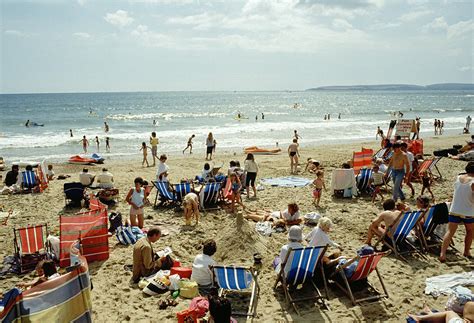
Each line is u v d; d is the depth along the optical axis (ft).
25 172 47.57
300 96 631.97
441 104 356.59
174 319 18.60
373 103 385.70
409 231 25.20
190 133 122.21
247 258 24.76
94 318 18.84
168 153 84.64
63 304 14.02
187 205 31.99
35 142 103.65
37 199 43.37
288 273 19.85
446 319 16.42
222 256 25.05
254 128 138.21
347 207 36.76
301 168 60.59
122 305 19.97
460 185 23.72
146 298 20.62
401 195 36.45
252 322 18.34
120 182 51.75
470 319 16.15
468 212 23.54
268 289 21.25
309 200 39.75
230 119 184.34
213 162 69.87
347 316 18.65
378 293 20.51
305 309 19.31
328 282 21.70
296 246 20.67
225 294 20.72
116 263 25.02
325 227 21.88
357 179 41.60
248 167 41.06
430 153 75.36
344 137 114.52
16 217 36.40
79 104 361.10
